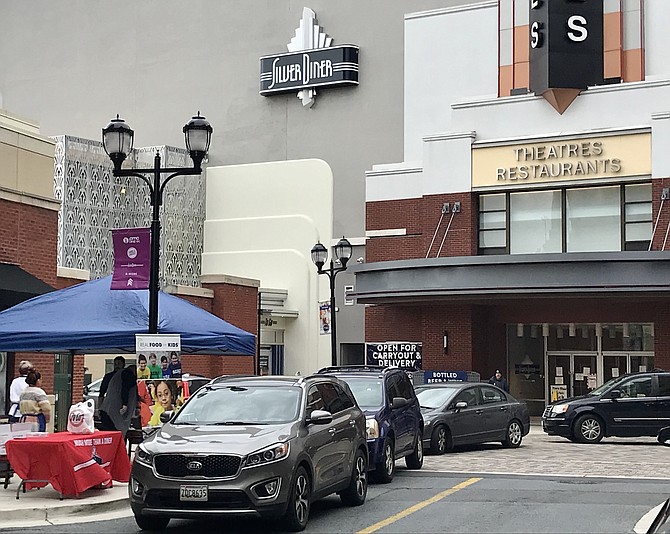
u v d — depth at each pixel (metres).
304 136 45.34
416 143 38.91
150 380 15.36
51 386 23.58
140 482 11.55
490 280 30.78
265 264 43.62
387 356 35.91
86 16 52.75
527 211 33.84
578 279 29.73
